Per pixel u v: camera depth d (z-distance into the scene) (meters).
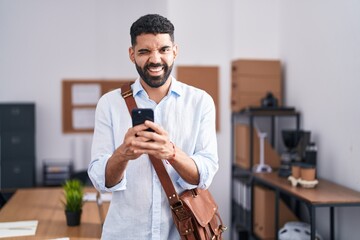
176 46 1.34
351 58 2.68
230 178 4.00
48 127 4.23
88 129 4.28
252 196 3.33
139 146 1.19
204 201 1.42
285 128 3.72
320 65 3.09
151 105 1.41
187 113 1.41
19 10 4.15
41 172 4.23
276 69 3.64
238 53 3.84
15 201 2.85
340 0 2.80
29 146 3.97
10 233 2.11
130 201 1.37
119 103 1.41
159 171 1.34
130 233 1.38
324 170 3.04
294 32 3.52
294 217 3.15
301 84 3.41
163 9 4.02
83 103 4.26
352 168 2.68
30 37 4.17
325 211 3.03
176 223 1.35
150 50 1.27
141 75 1.31
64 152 4.26
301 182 2.65
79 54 4.24
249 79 3.61
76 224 2.24
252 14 3.84
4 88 4.15
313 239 2.26
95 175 1.31
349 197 2.37
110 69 4.28
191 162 1.29
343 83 2.78
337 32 2.84
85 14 4.23
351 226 2.68
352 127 2.68
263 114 3.36
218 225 1.45
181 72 3.91
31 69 4.18
